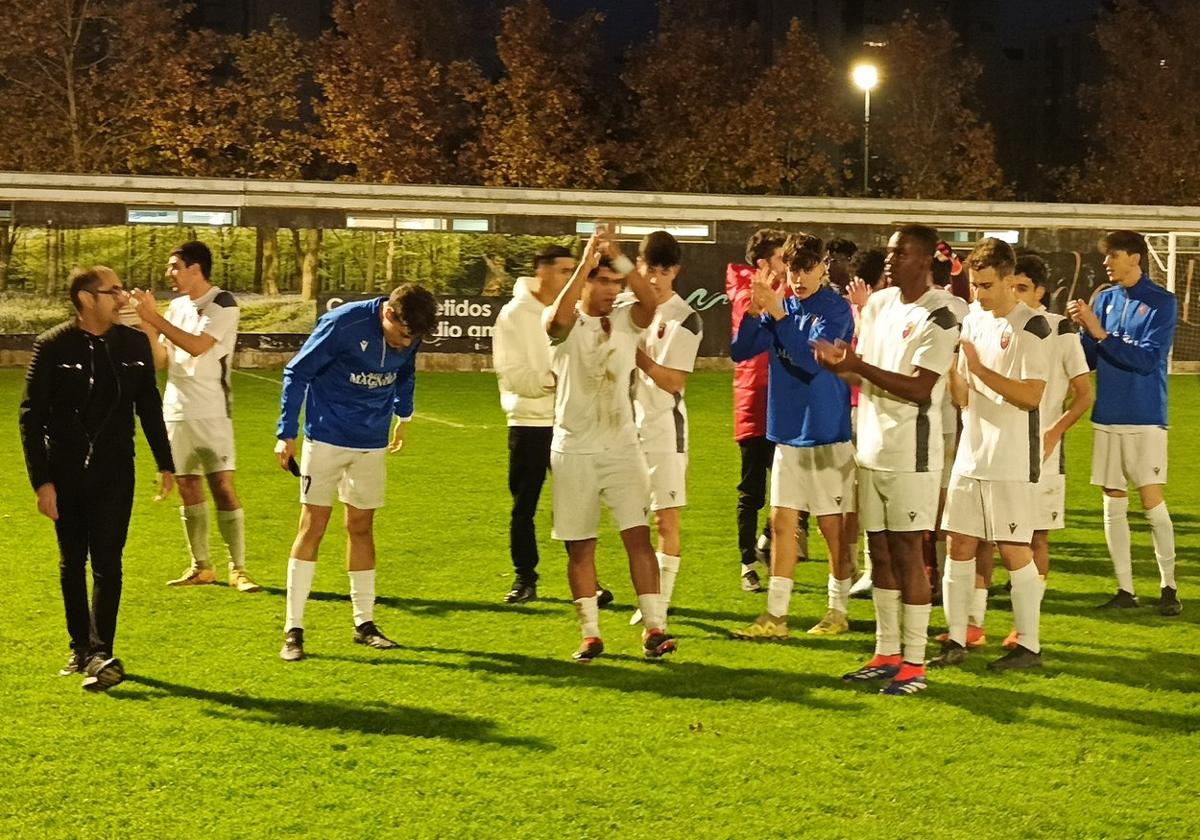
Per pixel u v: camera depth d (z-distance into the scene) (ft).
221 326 22.85
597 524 19.06
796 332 19.69
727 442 45.16
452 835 12.92
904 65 137.90
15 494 32.32
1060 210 81.30
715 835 13.00
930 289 17.58
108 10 112.47
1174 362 80.07
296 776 14.39
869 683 18.21
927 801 13.96
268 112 116.57
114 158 114.21
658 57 131.54
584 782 14.33
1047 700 17.60
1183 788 14.44
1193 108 135.03
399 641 20.13
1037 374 18.40
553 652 19.61
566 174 120.16
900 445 17.79
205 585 23.71
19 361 67.10
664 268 20.42
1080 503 34.76
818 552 27.94
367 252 71.46
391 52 118.73
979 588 20.85
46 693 17.17
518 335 22.25
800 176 132.16
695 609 22.62
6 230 66.69
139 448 41.39
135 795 13.80
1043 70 186.50
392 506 32.07
